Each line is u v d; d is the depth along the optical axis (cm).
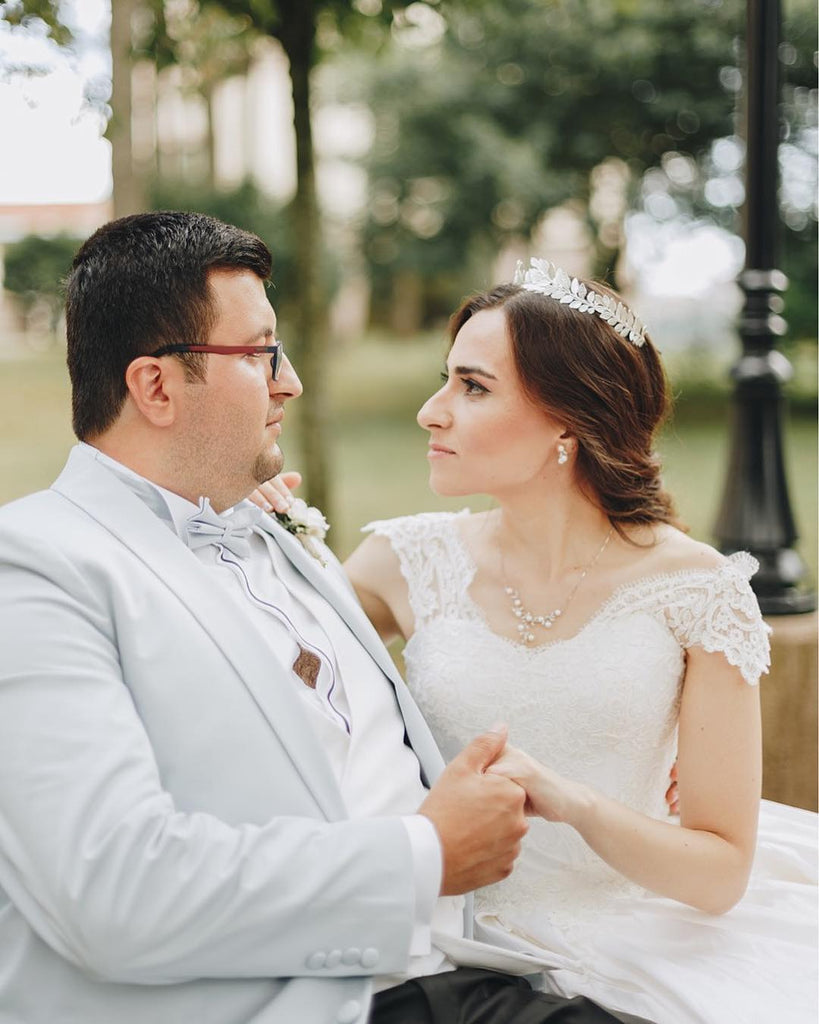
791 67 1328
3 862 145
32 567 153
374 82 1466
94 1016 145
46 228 998
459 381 205
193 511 176
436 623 214
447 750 209
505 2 485
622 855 178
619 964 184
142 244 169
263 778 156
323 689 180
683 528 221
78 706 143
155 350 168
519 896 202
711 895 185
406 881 146
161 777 153
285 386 180
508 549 216
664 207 1488
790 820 232
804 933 192
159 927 135
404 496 985
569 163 1482
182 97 499
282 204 1280
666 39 1359
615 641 198
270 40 491
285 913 141
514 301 202
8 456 956
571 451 204
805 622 327
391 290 1723
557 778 173
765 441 344
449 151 1477
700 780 191
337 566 218
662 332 1541
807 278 1419
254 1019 145
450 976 168
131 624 155
